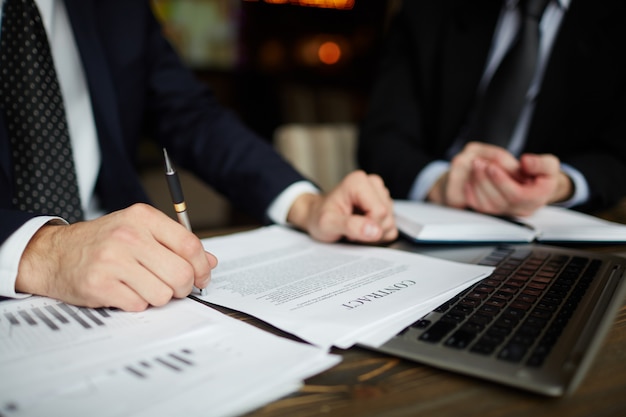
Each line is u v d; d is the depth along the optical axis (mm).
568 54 1349
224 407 317
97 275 485
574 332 420
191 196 3412
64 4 887
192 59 4148
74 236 534
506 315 463
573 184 1072
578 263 651
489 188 924
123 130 1017
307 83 4766
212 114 1142
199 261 526
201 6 4066
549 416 322
